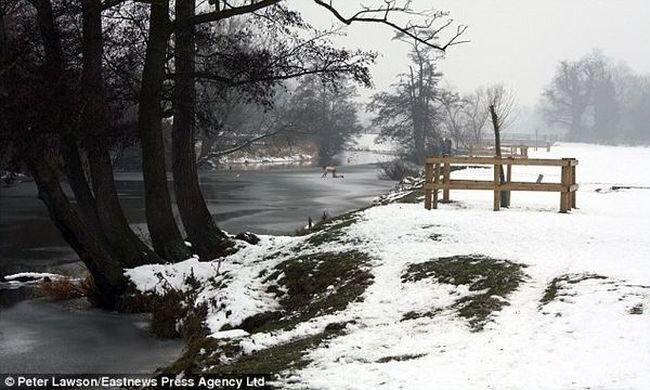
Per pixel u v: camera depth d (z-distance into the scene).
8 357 10.33
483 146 64.12
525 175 29.31
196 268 14.60
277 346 8.62
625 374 5.90
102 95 15.16
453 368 6.50
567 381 5.87
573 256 10.76
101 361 10.05
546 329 7.49
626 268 9.70
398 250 12.34
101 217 15.55
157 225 16.23
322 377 6.70
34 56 14.55
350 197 38.47
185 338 11.21
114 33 17.23
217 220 28.20
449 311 8.89
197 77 16.52
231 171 63.66
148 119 15.95
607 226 13.53
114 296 14.23
